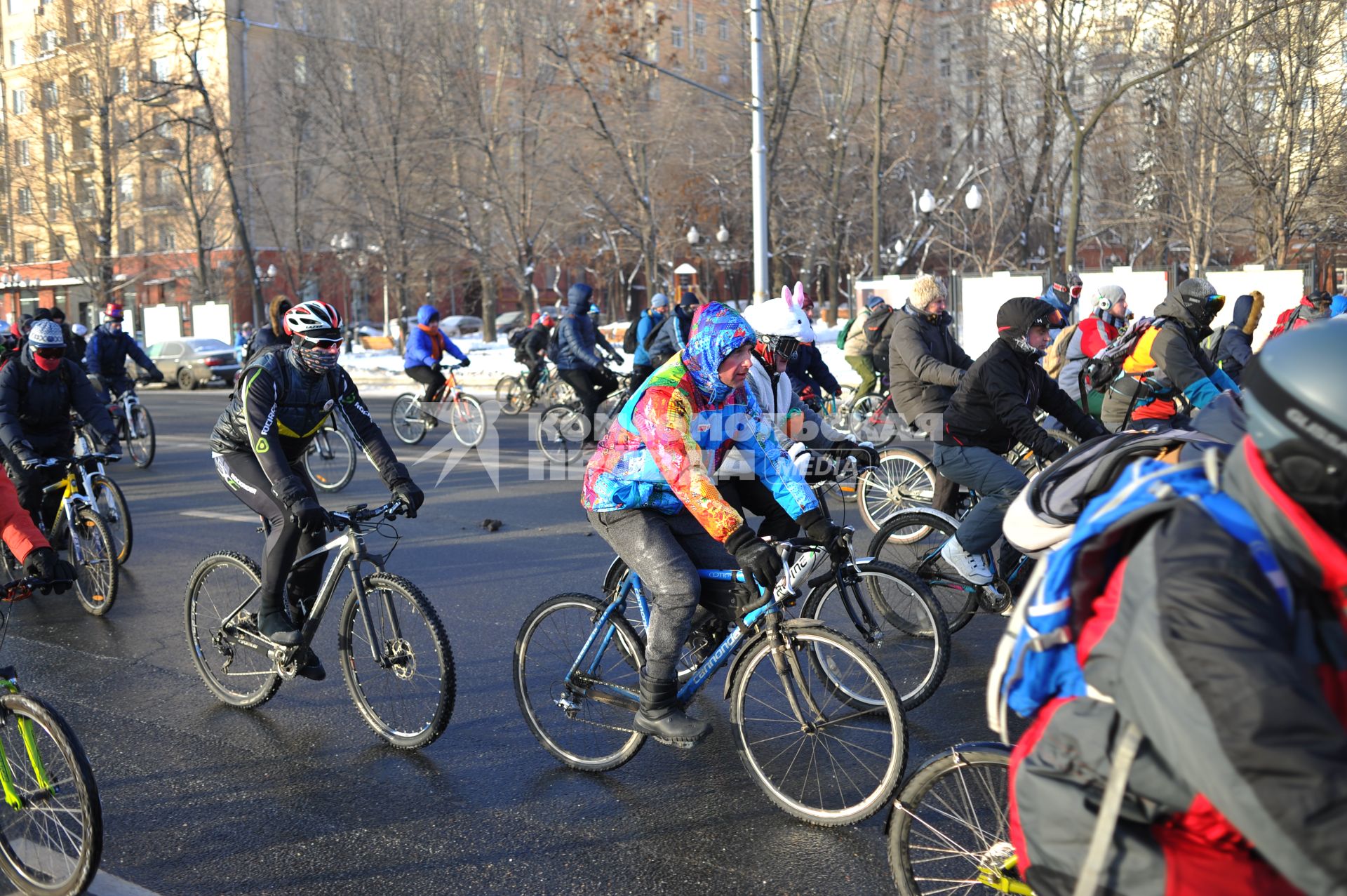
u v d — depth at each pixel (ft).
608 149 113.80
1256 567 5.58
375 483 40.96
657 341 41.32
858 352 41.11
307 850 12.73
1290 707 5.16
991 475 17.80
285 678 17.12
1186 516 5.89
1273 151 72.54
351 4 125.59
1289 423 5.41
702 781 14.37
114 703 18.08
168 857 12.66
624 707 14.38
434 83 121.90
